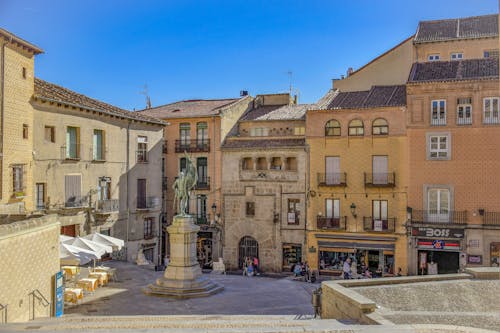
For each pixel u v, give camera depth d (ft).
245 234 142.10
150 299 77.97
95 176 119.85
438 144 122.62
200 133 150.41
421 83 122.31
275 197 138.21
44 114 105.91
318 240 131.54
